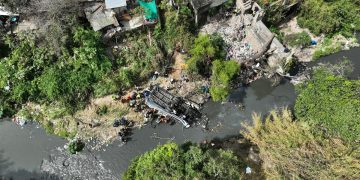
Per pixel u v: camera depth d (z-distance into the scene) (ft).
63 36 104.88
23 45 107.24
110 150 99.04
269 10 112.68
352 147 86.69
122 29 110.83
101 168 96.53
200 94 107.14
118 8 111.04
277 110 104.78
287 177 84.38
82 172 96.02
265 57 109.81
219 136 100.83
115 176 95.25
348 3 116.88
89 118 103.65
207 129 102.01
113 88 105.29
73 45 107.76
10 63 106.11
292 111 103.50
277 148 88.22
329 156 85.20
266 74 110.42
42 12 107.86
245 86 109.19
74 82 104.32
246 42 114.11
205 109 105.50
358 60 113.39
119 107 104.63
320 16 113.19
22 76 104.37
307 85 102.58
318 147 86.99
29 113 104.73
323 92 95.71
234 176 80.79
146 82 108.99
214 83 103.30
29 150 99.91
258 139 91.71
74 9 108.17
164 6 112.06
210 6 113.19
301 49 114.83
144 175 79.00
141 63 109.50
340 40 116.78
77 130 102.01
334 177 82.28
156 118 103.24
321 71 105.40
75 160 97.76
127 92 107.14
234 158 85.66
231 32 115.03
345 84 95.66
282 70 108.17
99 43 108.58
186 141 100.07
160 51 110.42
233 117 104.22
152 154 83.10
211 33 114.83
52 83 102.73
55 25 104.88
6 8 107.86
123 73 106.11
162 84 108.37
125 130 101.24
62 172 96.17
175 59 111.86
